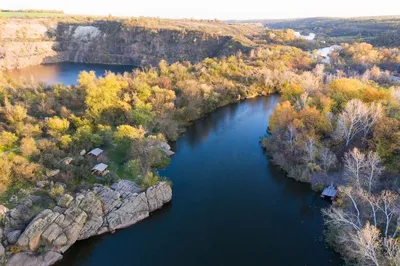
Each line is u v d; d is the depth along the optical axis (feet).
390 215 155.53
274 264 163.32
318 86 347.15
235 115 372.99
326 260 164.35
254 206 209.46
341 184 211.00
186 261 166.40
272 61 531.09
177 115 335.67
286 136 264.11
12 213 170.60
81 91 332.80
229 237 182.50
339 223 154.10
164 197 207.92
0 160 197.06
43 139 235.40
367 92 273.75
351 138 238.07
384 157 205.36
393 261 127.03
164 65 473.67
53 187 192.34
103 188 201.05
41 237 164.14
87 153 239.71
